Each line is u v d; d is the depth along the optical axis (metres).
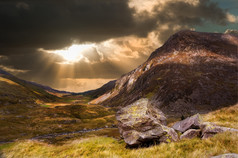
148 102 20.45
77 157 12.95
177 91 147.75
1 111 137.00
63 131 97.31
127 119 17.61
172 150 10.63
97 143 17.72
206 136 13.02
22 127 97.94
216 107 109.50
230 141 9.48
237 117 18.56
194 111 112.31
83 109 174.12
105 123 120.62
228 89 132.38
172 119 90.12
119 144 16.75
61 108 174.25
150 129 15.81
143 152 11.34
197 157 8.19
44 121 117.75
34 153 15.92
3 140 69.62
